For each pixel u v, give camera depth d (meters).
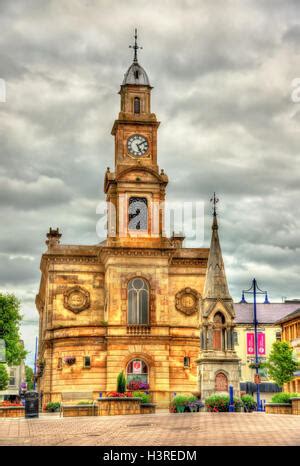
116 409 47.28
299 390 72.12
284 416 39.72
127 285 68.31
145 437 27.88
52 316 71.88
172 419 38.31
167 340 67.38
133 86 73.88
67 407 47.38
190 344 68.56
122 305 67.62
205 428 31.17
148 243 70.06
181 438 26.89
